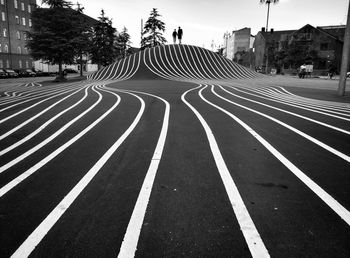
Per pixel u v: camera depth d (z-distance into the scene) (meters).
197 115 10.62
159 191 4.34
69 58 36.03
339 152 6.16
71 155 6.07
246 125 8.85
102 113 11.21
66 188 4.48
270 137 7.40
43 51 34.47
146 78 39.88
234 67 53.19
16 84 31.14
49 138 7.51
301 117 10.23
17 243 3.14
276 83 30.36
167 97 16.62
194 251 2.98
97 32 61.00
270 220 3.53
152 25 89.19
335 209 3.79
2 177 4.95
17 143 7.09
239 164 5.45
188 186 4.51
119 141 7.11
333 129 8.32
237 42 110.88
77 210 3.81
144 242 3.13
